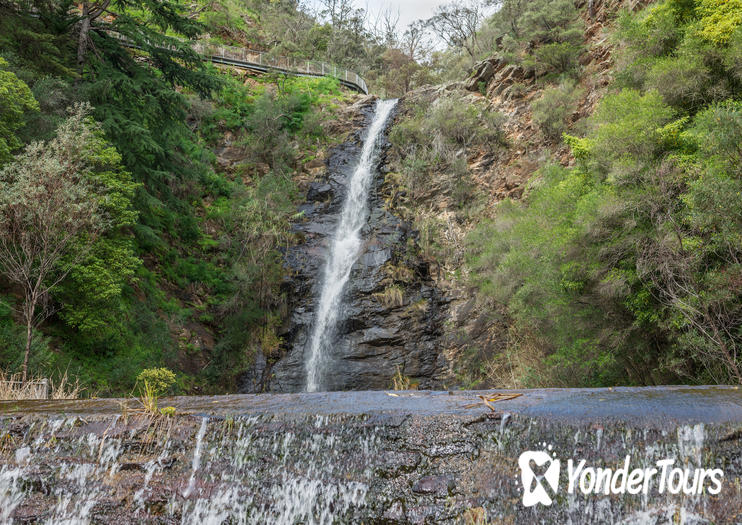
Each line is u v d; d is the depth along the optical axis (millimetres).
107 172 16844
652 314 11250
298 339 22906
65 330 15312
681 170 11406
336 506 4156
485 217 25047
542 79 28094
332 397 5531
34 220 11648
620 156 12672
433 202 27234
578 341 12789
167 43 22781
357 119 34906
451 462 4191
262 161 31234
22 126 15617
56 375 13164
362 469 4266
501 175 26344
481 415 4395
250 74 38812
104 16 32688
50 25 20891
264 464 4371
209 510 4199
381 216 27438
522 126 27203
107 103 19703
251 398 5543
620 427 4129
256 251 24891
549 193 15609
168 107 22062
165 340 18719
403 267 23984
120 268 16188
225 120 32625
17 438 4547
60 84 17906
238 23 47500
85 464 4379
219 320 22562
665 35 15539
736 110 11469
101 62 20828
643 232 11422
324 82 39188
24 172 11617
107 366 15492
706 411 4305
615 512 3848
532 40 30031
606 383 12969
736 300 9758
